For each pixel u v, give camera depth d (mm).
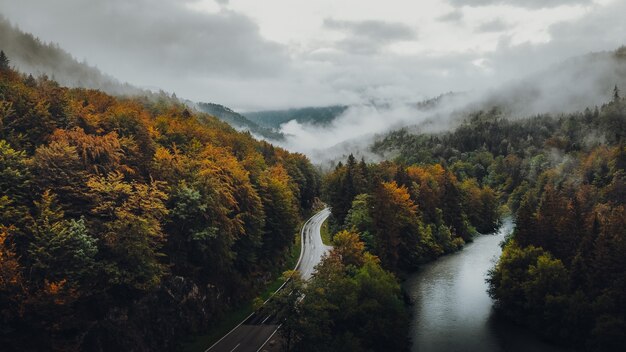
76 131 57688
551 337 62812
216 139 106500
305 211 156500
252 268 78500
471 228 131750
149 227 50312
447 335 64562
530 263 71375
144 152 68312
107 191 50094
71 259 42344
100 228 48312
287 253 98250
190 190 60781
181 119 112812
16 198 43938
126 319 47469
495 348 60562
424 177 140750
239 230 70125
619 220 71688
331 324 55656
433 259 105438
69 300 39281
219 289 65000
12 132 51938
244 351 53500
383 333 56250
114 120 69312
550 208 83250
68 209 48406
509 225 151500
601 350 56938
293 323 49031
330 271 59875
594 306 59750
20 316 36844
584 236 72562
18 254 41031
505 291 70312
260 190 87125
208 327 59938
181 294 56375
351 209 102938
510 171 197875
